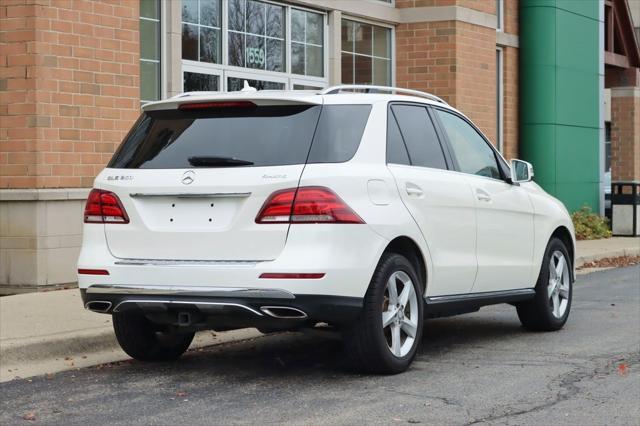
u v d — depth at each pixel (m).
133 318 8.45
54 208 12.41
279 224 7.38
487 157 9.77
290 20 17.06
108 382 8.00
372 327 7.72
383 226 7.72
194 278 7.50
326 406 7.07
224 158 7.63
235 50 15.96
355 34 18.72
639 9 35.38
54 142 12.45
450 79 19.14
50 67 12.38
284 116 7.78
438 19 19.17
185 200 7.68
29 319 10.13
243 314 7.40
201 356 9.12
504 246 9.57
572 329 10.63
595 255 18.77
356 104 8.06
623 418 6.74
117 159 8.16
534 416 6.79
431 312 8.66
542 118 22.33
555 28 22.38
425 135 8.79
